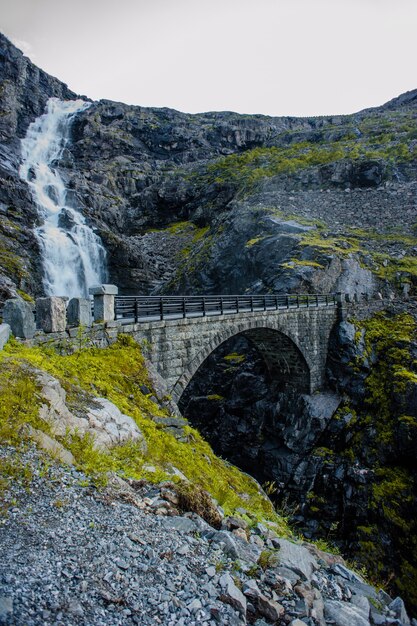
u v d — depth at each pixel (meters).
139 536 4.83
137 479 6.26
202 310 17.30
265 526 7.16
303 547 6.38
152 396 11.66
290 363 25.56
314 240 34.19
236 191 55.50
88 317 11.59
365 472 20.45
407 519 18.45
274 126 84.94
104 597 3.76
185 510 5.95
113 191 63.78
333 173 48.19
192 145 79.12
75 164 63.88
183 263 48.50
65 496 5.08
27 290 34.44
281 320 22.28
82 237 43.59
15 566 3.77
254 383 28.08
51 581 3.73
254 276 35.81
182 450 9.36
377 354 25.42
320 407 24.31
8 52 66.25
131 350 12.64
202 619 3.90
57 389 7.16
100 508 5.14
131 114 79.56
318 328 25.64
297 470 22.97
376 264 33.03
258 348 25.72
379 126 60.81
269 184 49.56
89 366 10.36
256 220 41.09
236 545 5.34
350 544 18.73
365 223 40.31
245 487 10.77
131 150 74.19
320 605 4.80
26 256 37.09
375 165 46.56
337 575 6.10
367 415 22.92
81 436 6.65
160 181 67.88
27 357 7.89
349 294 29.34
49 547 4.17
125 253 46.81
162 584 4.20
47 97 72.94
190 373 15.90
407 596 16.64
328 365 26.42
